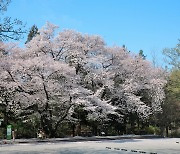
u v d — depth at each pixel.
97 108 35.19
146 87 40.53
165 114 45.84
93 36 38.06
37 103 32.38
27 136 34.22
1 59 29.58
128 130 44.62
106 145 26.53
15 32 14.18
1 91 31.20
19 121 34.09
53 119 33.66
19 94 31.45
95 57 37.88
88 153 19.84
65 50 35.75
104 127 41.06
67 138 32.19
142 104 39.91
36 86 31.41
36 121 34.19
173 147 25.02
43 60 30.41
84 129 42.03
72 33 36.81
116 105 40.00
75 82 33.31
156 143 29.30
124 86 38.94
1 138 31.67
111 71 39.00
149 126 48.62
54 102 33.31
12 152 20.05
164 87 46.34
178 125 49.38
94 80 37.47
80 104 33.19
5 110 33.31
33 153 19.47
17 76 31.19
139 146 25.89
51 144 26.95
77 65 36.53
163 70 47.03
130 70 40.00
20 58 33.19
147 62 41.62
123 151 21.42
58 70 30.58
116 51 39.22
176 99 46.28
